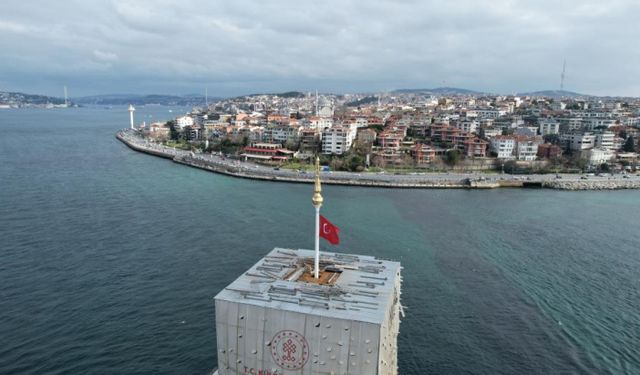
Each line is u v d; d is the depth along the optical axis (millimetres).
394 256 85562
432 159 194125
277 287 31109
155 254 81000
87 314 59219
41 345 52250
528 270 80062
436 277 75812
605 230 106438
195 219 105000
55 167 173500
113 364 49281
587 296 70000
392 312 32375
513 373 50688
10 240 86500
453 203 134500
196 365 49500
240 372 30031
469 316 62688
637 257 87688
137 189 138375
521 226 108750
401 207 127125
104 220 101500
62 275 71062
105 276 71062
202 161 198375
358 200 135625
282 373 29000
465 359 52844
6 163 179250
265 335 28844
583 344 56688
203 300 63844
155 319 58500
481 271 79000
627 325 61469
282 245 88188
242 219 106500
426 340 56500
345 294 30266
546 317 63062
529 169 187625
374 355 27016
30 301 62281
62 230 93438
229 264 77125
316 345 27938
